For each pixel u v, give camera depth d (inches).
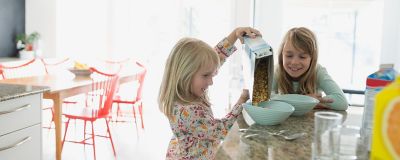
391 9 133.0
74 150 133.0
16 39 195.6
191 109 50.1
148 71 190.1
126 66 190.2
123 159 125.3
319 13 147.8
